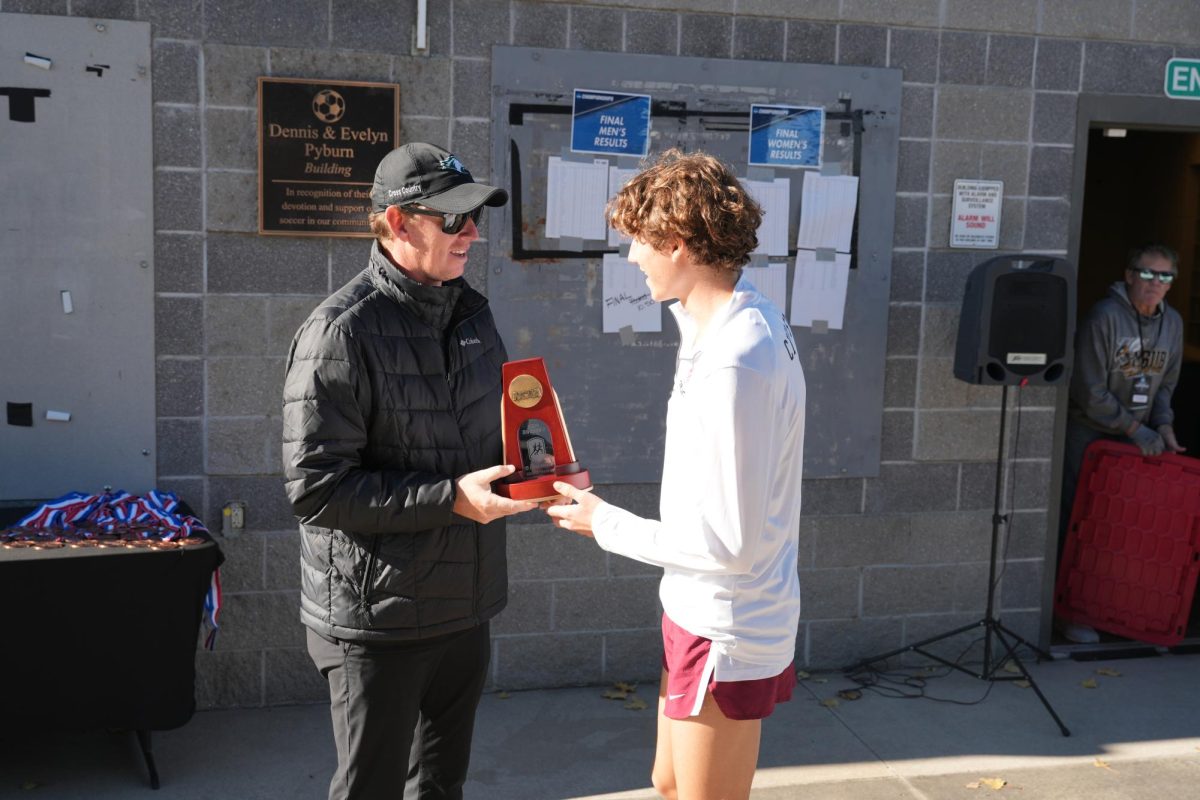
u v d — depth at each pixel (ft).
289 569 13.79
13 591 10.95
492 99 13.78
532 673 14.67
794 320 14.96
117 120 12.82
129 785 11.84
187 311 13.25
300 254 13.47
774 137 14.62
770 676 7.54
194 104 13.01
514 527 14.40
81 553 11.06
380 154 13.46
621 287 14.35
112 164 12.86
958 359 14.99
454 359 8.37
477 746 13.00
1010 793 12.11
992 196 15.43
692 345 7.48
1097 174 28.50
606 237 14.26
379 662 8.07
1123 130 16.35
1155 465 16.39
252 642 13.79
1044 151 15.57
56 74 12.61
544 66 13.88
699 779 7.64
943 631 15.94
